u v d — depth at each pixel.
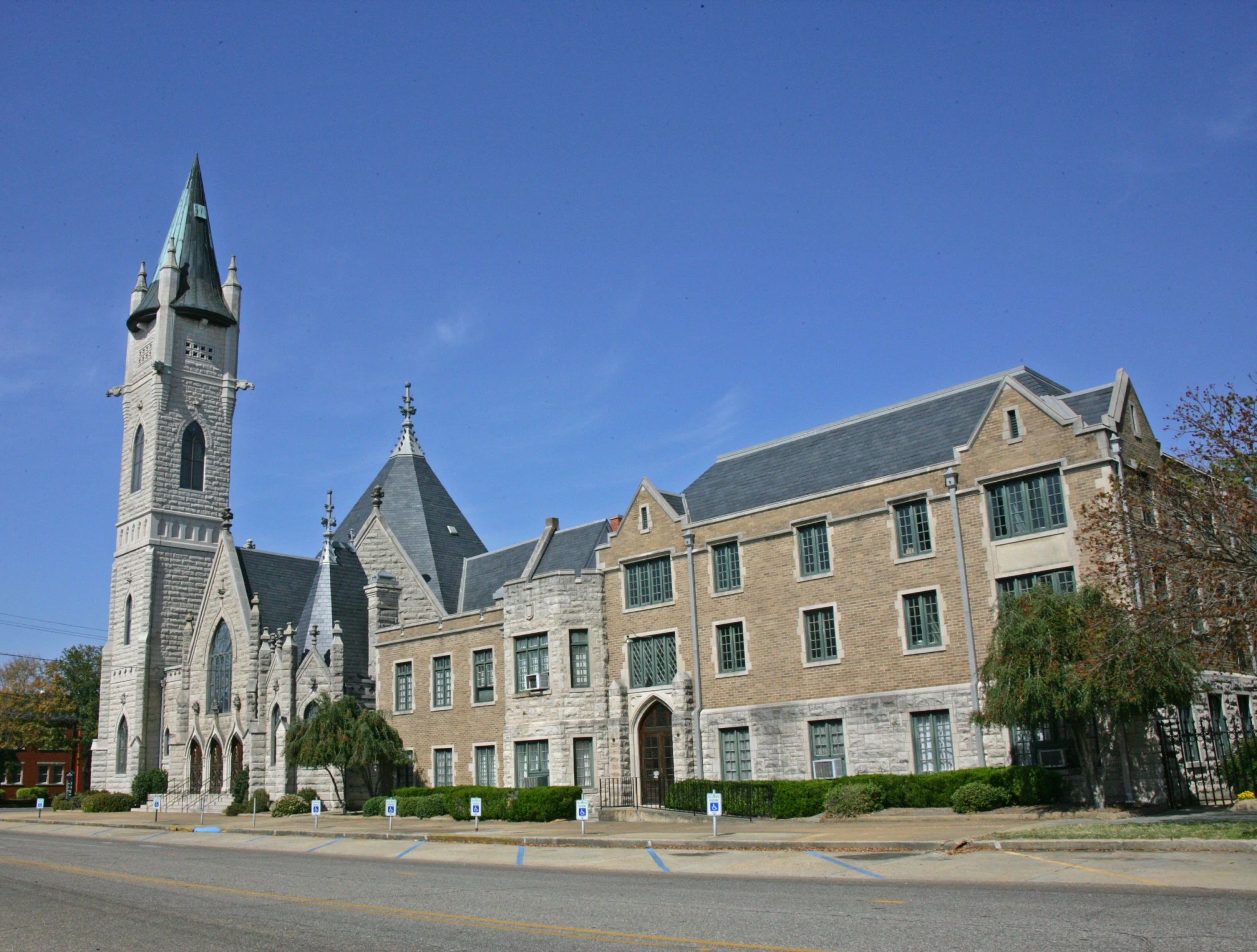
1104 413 31.22
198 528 70.69
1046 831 21.62
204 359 73.44
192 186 77.00
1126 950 10.55
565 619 41.94
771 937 12.10
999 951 10.75
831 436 39.41
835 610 35.09
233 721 55.69
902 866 18.81
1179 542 22.30
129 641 68.44
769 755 35.88
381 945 12.45
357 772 48.16
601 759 40.44
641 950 11.55
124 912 16.17
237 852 29.64
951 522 32.69
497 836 29.89
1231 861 16.94
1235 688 32.78
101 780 68.00
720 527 38.78
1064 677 24.89
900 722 32.78
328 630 52.44
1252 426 21.69
